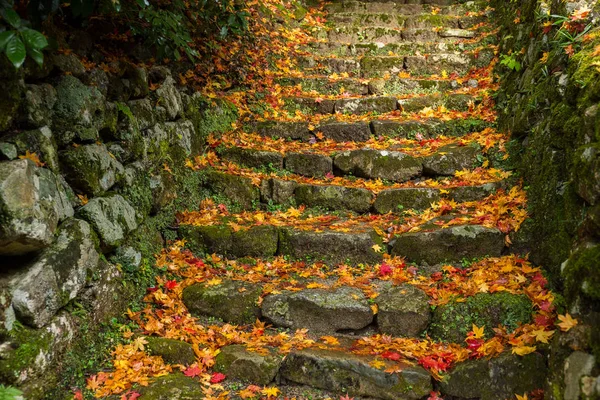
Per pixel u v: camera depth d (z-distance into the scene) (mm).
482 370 2270
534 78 3404
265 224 3262
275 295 2762
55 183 2209
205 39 4164
